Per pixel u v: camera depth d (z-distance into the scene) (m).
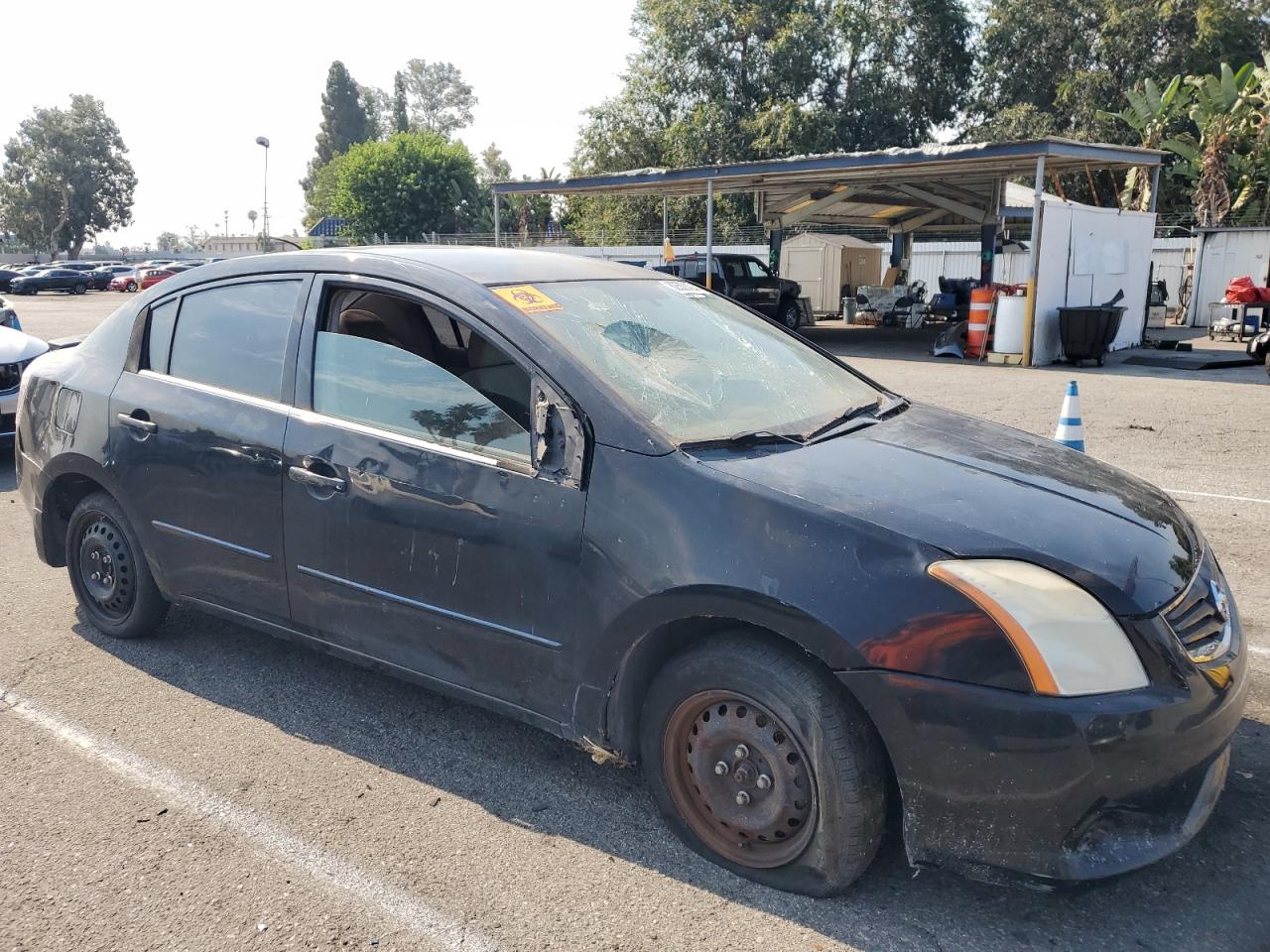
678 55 39.84
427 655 3.23
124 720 3.68
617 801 3.15
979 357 16.61
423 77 104.00
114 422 4.01
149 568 4.12
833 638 2.43
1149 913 2.60
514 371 3.08
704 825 2.81
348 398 3.39
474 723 3.69
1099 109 37.28
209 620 4.65
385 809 3.10
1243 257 23.56
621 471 2.78
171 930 2.54
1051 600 2.37
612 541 2.75
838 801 2.51
